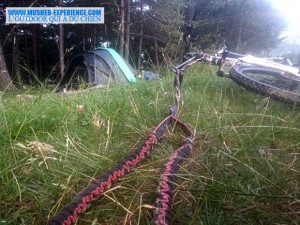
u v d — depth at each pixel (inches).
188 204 42.0
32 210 39.6
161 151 60.1
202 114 84.0
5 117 67.7
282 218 40.3
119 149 58.6
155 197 38.3
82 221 37.7
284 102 97.6
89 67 276.4
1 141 59.1
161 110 86.2
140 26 700.7
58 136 65.2
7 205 40.3
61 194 42.5
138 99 98.8
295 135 72.0
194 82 148.1
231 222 38.9
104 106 86.6
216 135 69.6
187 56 133.7
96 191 38.2
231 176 50.2
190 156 57.6
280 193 45.6
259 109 93.9
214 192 42.5
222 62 127.2
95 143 62.0
